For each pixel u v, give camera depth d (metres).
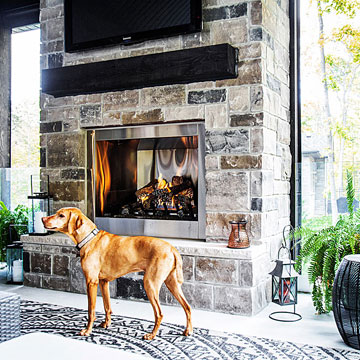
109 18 3.56
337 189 3.61
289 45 3.76
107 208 3.87
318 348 2.36
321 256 2.92
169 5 3.31
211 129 3.23
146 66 3.25
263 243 3.11
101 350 1.46
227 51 2.98
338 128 3.65
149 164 3.82
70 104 3.80
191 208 3.54
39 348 1.47
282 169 3.52
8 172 4.71
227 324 2.76
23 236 3.77
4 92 4.92
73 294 3.51
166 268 2.43
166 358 2.20
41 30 3.97
